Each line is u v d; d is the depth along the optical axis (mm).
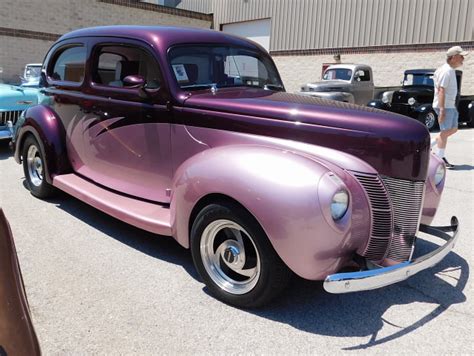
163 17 21953
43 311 2904
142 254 3797
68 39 4766
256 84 4367
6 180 6039
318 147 3018
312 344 2650
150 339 2654
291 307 3043
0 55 17500
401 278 2729
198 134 3469
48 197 5184
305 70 20406
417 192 3018
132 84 3721
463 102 13312
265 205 2643
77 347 2564
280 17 21047
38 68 10938
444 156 8281
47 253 3768
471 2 14906
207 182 2910
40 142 4844
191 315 2910
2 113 7348
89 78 4352
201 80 3848
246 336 2709
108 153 4230
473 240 4328
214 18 24219
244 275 2971
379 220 2896
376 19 17547
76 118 4566
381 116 3033
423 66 16422
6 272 1614
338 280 2529
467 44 15188
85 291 3166
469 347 2656
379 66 17703
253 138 3213
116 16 20312
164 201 3809
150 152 3826
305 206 2559
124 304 3016
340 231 2617
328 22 19172
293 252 2621
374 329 2818
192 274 3465
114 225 4445
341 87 13398
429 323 2902
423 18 16203
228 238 3014
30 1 17891
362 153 2932
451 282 3479
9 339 1585
